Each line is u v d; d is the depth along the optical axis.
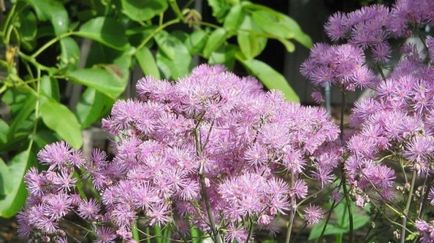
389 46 0.80
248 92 0.74
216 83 0.69
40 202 0.74
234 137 0.70
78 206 0.73
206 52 1.21
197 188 0.69
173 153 0.69
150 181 0.69
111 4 1.25
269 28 1.23
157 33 1.22
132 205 0.68
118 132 0.72
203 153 0.70
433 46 0.79
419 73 0.77
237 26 1.23
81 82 1.12
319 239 0.82
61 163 0.73
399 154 0.71
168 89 0.71
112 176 0.73
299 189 0.71
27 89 1.12
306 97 3.19
